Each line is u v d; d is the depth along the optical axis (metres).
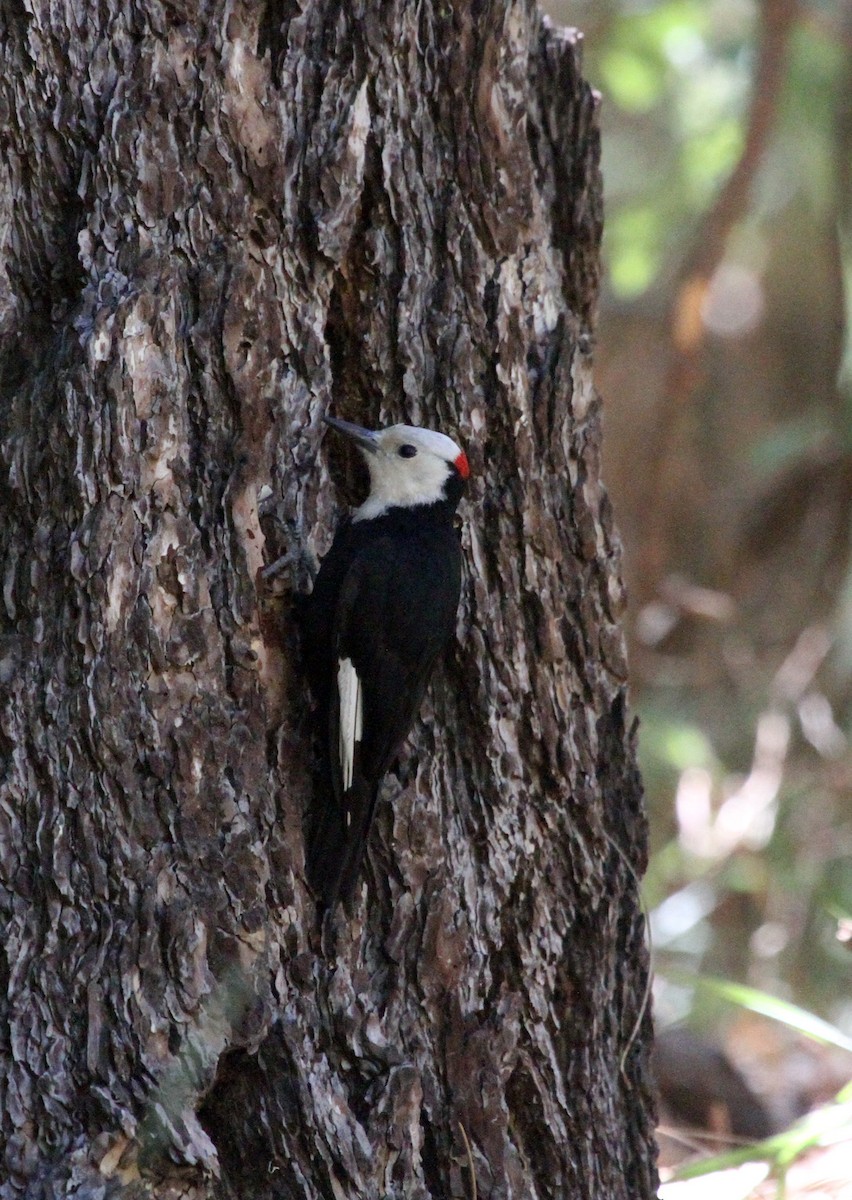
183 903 7.40
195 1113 7.46
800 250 22.31
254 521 7.80
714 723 19.28
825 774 17.03
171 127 7.66
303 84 8.06
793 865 16.53
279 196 7.95
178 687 7.52
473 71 8.52
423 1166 8.33
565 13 18.12
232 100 7.75
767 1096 13.59
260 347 7.82
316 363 8.22
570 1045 8.96
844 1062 14.53
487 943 8.66
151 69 7.61
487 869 8.69
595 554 9.05
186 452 7.64
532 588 8.81
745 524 20.00
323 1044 8.01
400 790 8.38
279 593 8.18
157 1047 7.25
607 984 9.14
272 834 7.89
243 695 7.73
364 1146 7.79
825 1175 10.65
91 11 7.62
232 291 7.70
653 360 21.92
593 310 9.73
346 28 8.14
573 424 9.00
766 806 16.48
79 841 7.36
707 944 16.92
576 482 9.00
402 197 8.40
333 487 8.82
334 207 8.08
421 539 8.34
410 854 8.36
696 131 18.42
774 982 16.00
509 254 8.75
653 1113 9.45
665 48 17.39
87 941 7.35
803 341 24.00
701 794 16.58
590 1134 8.95
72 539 7.36
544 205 9.23
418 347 8.55
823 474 18.72
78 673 7.37
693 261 16.78
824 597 18.64
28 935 7.37
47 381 7.49
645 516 18.20
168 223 7.67
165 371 7.52
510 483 8.77
